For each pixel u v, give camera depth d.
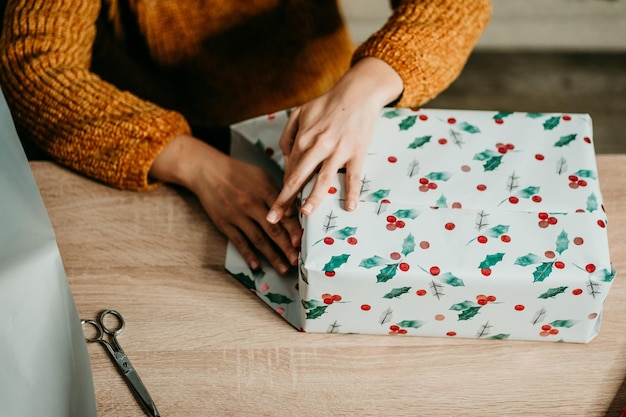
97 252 0.81
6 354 0.50
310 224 0.70
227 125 1.22
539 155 0.76
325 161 0.77
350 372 0.72
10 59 0.92
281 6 1.08
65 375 0.55
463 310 0.70
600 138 1.85
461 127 0.79
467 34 0.94
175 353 0.73
